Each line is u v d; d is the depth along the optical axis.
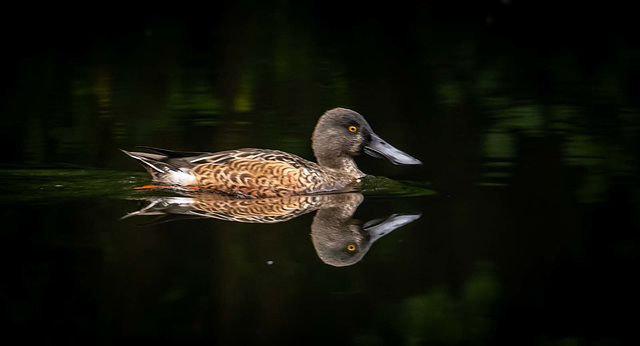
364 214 12.01
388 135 16.94
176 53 25.92
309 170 13.52
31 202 12.20
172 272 9.62
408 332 8.77
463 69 23.67
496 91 21.12
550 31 28.67
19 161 14.71
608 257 10.16
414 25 29.86
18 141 16.19
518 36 28.08
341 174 14.20
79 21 30.17
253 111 19.23
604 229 11.03
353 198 13.01
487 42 27.25
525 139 16.44
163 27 29.42
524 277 9.73
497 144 16.08
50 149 15.65
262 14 31.30
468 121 18.06
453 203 12.43
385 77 22.72
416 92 21.02
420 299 9.23
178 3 32.19
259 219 11.68
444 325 8.88
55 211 11.77
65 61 24.72
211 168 13.30
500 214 11.77
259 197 13.17
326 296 9.28
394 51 26.22
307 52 26.00
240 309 8.94
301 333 8.59
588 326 8.80
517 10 31.00
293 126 17.73
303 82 22.16
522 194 12.78
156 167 13.32
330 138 14.34
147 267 9.74
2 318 8.57
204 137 16.75
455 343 8.62
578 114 18.52
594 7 30.00
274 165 13.30
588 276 9.66
